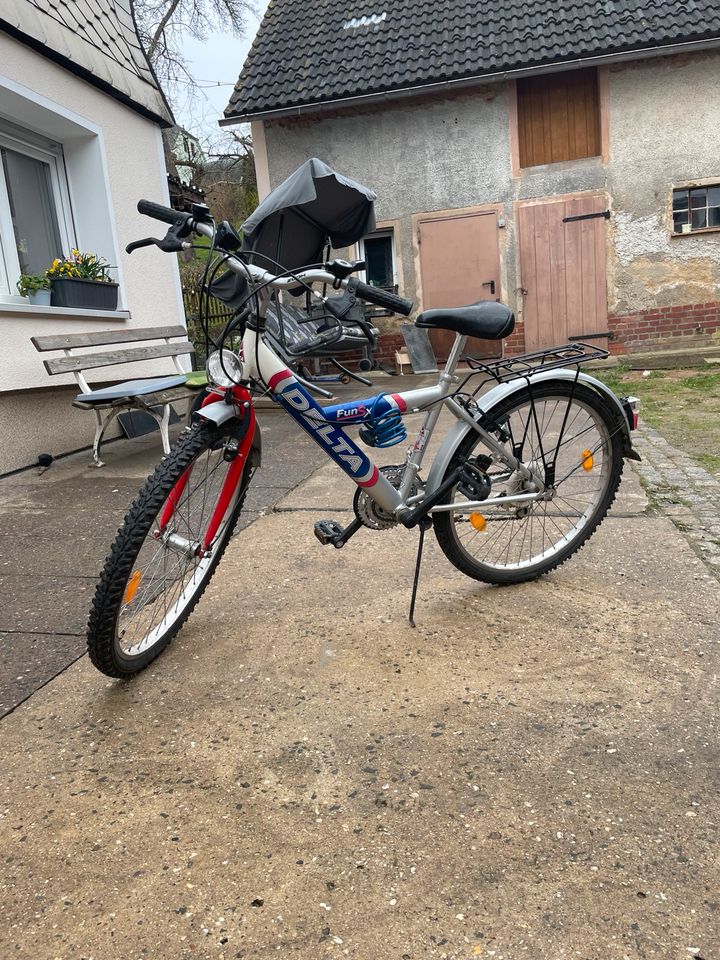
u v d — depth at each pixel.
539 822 1.52
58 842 1.53
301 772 1.72
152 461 5.13
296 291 2.10
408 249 10.34
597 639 2.28
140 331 5.79
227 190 19.14
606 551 2.94
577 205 9.85
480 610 2.51
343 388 8.19
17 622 2.56
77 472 4.88
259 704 2.00
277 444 5.46
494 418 2.44
